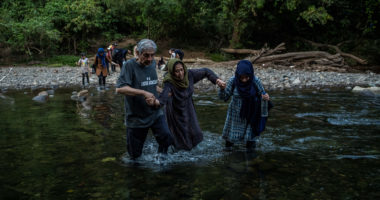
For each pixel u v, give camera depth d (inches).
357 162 133.3
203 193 104.9
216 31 861.8
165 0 761.0
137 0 762.2
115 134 182.5
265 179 116.7
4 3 871.7
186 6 807.1
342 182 113.0
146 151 154.7
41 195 103.8
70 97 331.3
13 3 875.4
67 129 192.9
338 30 902.4
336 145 157.9
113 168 129.5
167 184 112.7
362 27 875.4
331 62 677.3
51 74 586.2
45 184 112.9
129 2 782.5
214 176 120.0
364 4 870.4
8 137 175.2
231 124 160.2
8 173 123.3
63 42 892.6
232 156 145.3
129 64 129.6
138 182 114.6
